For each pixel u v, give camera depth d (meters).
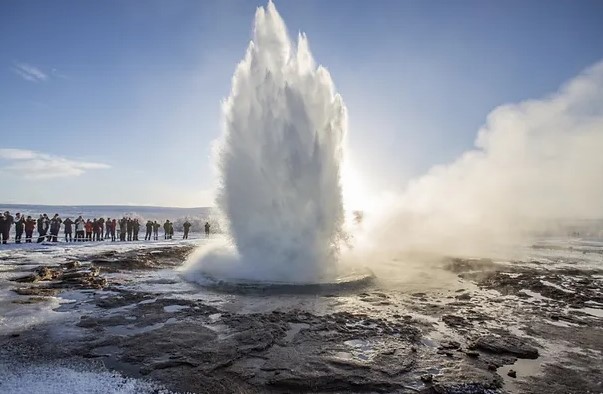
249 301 10.00
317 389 5.12
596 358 6.32
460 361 6.04
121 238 27.91
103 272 14.34
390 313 8.91
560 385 5.31
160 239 30.75
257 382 5.24
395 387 5.16
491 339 6.95
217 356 6.02
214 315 8.51
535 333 7.58
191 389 5.00
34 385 4.98
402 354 6.29
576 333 7.61
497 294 11.29
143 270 15.14
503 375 5.62
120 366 5.71
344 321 8.17
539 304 10.06
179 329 7.33
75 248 21.05
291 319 8.24
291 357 6.09
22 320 7.80
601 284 12.98
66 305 9.17
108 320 7.92
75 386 4.97
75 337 6.87
